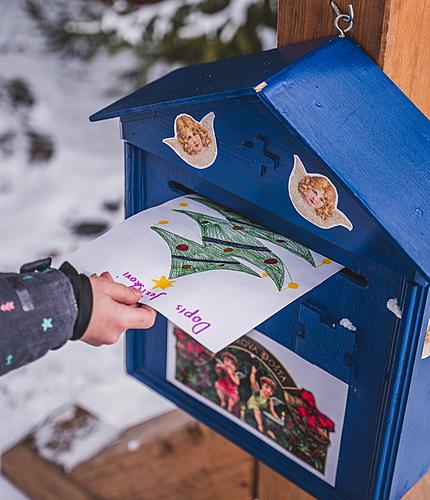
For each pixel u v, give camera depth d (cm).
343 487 92
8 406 215
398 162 77
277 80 75
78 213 301
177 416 162
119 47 288
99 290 80
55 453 168
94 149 342
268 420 100
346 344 83
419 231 73
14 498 172
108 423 174
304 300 87
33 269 84
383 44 82
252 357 98
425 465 93
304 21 89
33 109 360
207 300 80
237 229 92
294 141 77
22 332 76
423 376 81
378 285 78
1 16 421
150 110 89
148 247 89
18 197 308
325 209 77
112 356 235
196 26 265
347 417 88
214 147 86
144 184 105
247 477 141
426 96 89
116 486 158
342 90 78
